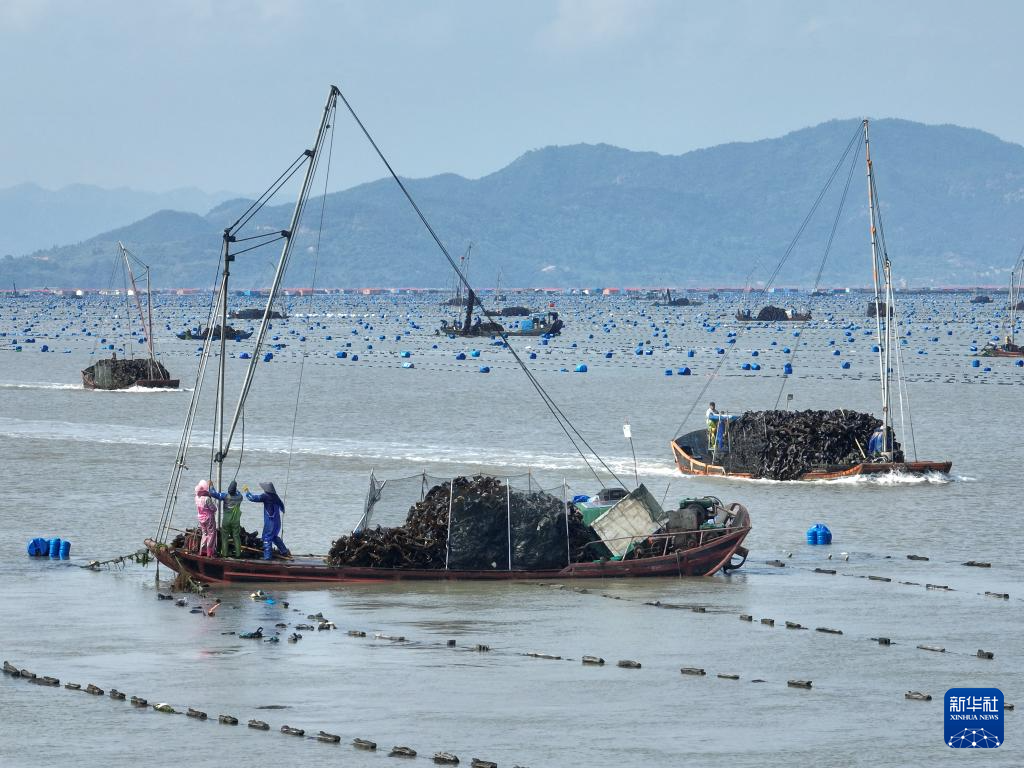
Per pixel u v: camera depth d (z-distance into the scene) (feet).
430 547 396.98
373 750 244.22
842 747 247.09
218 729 255.91
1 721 260.42
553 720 262.06
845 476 594.24
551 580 397.19
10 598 370.94
